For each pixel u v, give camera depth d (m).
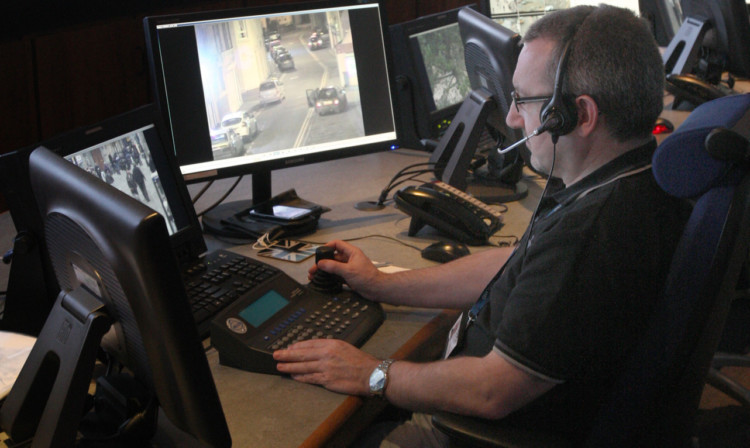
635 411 0.86
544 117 0.98
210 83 1.52
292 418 0.96
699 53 2.74
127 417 0.91
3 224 1.75
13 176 1.12
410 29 2.14
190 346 0.76
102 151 1.24
